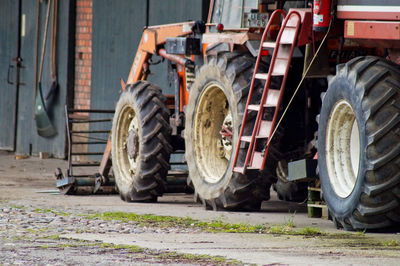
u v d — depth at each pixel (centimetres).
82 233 1294
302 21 1404
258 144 1489
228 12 1697
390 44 1298
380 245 1141
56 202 1802
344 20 1345
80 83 2952
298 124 1620
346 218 1290
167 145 1809
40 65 3056
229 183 1559
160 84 2559
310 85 1590
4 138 3234
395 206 1232
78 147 2959
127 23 2725
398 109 1226
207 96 1658
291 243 1166
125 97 1892
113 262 1003
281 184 1842
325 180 1351
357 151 1318
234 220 1475
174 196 1991
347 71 1285
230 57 1566
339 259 1008
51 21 3014
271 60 1448
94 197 1942
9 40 3206
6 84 3225
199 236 1253
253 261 998
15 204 1739
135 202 1838
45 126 3023
